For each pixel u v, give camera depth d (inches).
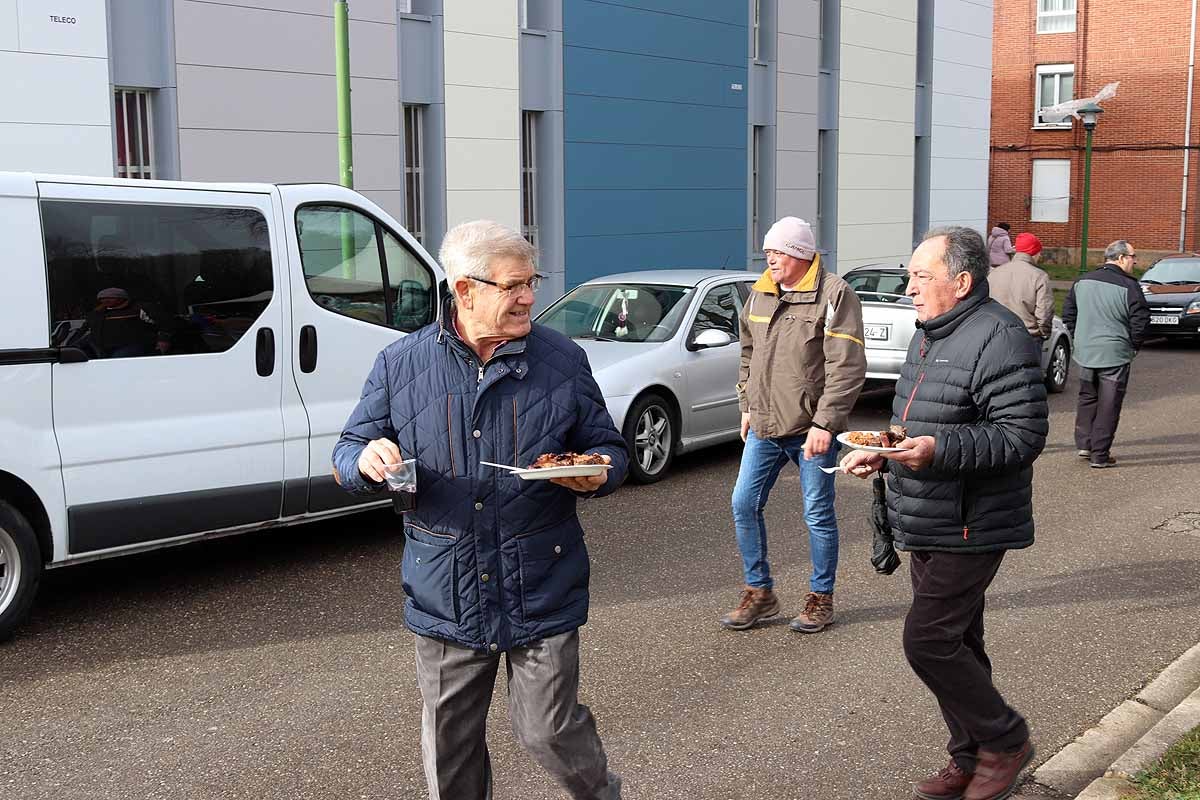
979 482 146.6
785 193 893.8
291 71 541.0
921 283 150.8
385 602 247.8
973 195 1143.6
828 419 213.0
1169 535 302.8
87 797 161.5
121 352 232.8
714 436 388.8
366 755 174.7
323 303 267.1
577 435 126.6
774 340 221.8
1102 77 1461.6
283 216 260.2
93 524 229.9
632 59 732.0
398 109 590.9
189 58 500.4
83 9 462.9
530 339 125.5
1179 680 202.2
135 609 243.1
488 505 121.0
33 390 221.1
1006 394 143.9
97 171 473.4
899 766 169.9
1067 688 199.8
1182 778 156.6
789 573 269.4
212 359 246.4
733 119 826.8
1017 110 1519.4
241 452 251.1
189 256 243.3
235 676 206.4
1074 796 159.2
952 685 148.1
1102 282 387.5
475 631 121.0
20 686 201.8
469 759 127.2
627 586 260.2
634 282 404.5
